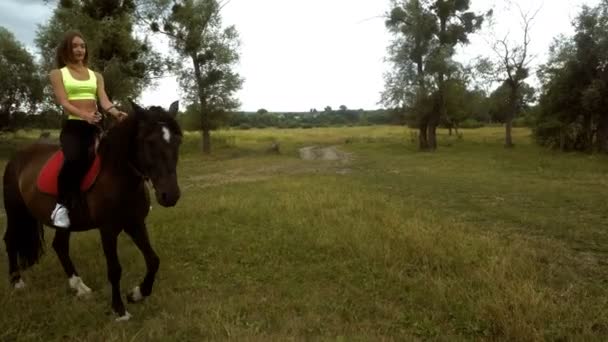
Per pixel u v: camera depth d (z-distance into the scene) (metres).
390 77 37.19
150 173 4.03
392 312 4.54
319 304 4.74
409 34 35.84
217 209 9.43
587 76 28.39
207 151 36.09
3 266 6.23
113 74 24.31
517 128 63.28
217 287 5.32
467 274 5.47
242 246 6.95
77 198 4.45
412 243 6.54
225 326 4.09
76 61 4.58
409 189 13.46
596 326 4.23
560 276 5.61
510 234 7.98
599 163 21.28
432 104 35.00
